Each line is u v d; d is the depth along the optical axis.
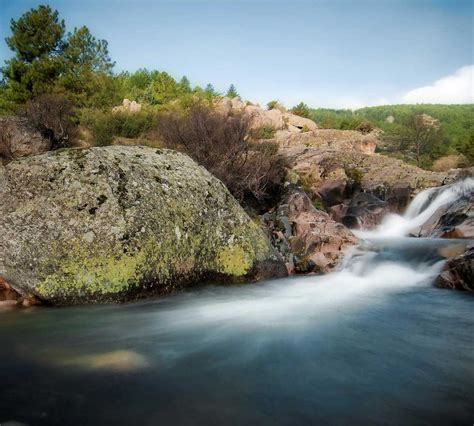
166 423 3.15
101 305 5.90
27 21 30.80
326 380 3.94
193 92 60.69
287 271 8.23
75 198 6.04
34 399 3.46
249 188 13.30
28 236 5.80
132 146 7.52
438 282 7.77
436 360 4.42
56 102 20.88
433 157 69.44
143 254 6.14
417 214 18.50
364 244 10.38
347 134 35.50
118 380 3.84
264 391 3.70
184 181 7.22
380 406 3.48
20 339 4.80
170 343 4.80
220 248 7.22
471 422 3.25
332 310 6.23
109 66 38.31
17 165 6.21
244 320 5.66
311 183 20.39
